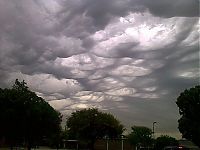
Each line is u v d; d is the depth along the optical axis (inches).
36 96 2117.4
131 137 3828.7
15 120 1989.4
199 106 2512.3
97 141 3754.9
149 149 3937.0
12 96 1990.7
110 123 3400.6
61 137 3703.3
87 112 3405.5
